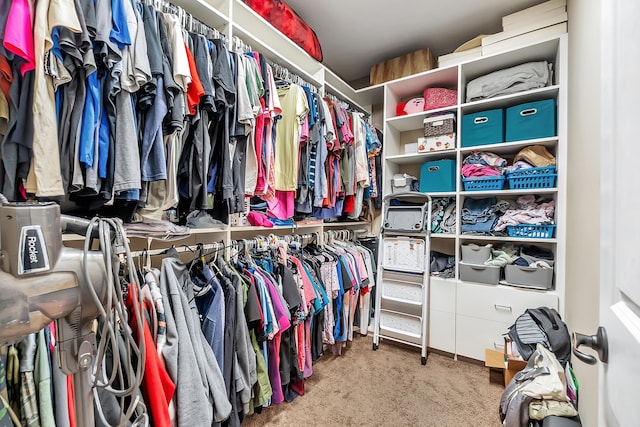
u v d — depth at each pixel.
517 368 1.60
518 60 2.10
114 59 0.89
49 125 0.78
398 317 2.34
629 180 0.49
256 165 1.45
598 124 1.13
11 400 0.66
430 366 2.01
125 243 0.52
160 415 0.86
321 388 1.74
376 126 3.14
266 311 1.38
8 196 0.76
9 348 0.66
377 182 2.83
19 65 0.75
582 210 1.35
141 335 0.51
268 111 1.48
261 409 1.51
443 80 2.46
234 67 1.31
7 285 0.37
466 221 2.23
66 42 0.77
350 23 2.22
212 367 1.10
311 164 1.89
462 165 2.29
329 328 1.98
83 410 0.47
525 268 1.90
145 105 1.00
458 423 1.45
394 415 1.50
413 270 2.30
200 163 1.18
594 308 1.12
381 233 2.50
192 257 1.64
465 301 2.09
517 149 2.15
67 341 0.45
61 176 0.82
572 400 1.27
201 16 1.43
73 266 0.44
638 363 0.42
